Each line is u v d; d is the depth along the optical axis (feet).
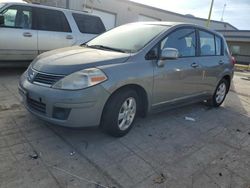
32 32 20.99
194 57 14.40
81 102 9.35
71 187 7.82
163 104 12.84
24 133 10.79
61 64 9.98
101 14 60.75
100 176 8.50
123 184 8.24
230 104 19.74
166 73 12.23
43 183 7.86
